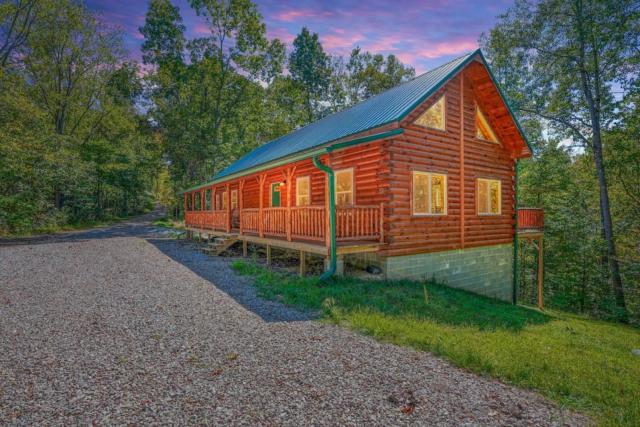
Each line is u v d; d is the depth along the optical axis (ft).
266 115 122.93
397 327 17.38
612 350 20.11
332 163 38.65
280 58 113.60
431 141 34.24
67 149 83.10
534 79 58.90
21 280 28.45
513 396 11.43
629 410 10.80
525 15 54.24
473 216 38.58
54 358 13.71
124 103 113.19
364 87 128.36
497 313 26.09
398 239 31.22
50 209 83.71
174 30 106.32
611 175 55.88
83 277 29.78
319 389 11.44
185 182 110.93
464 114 38.04
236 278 29.50
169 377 12.17
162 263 37.29
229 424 9.45
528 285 68.54
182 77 106.22
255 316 19.33
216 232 48.83
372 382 11.98
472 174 38.65
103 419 9.65
